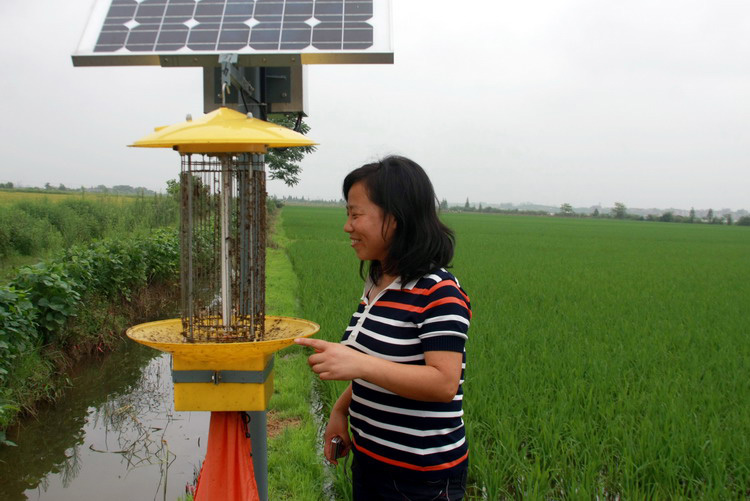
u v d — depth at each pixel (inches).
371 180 81.4
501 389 223.8
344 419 101.4
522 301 433.7
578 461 170.1
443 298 77.8
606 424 195.3
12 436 211.9
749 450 175.0
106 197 797.2
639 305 431.5
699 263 850.8
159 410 242.1
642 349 284.8
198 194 77.9
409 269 80.0
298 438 188.9
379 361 74.2
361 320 85.3
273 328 90.9
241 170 77.7
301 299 435.8
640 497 156.4
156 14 105.9
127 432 218.1
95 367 296.4
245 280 79.6
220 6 106.5
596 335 317.4
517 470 168.9
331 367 72.2
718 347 308.2
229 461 80.3
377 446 82.4
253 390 77.5
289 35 99.2
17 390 222.4
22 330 235.3
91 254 343.6
